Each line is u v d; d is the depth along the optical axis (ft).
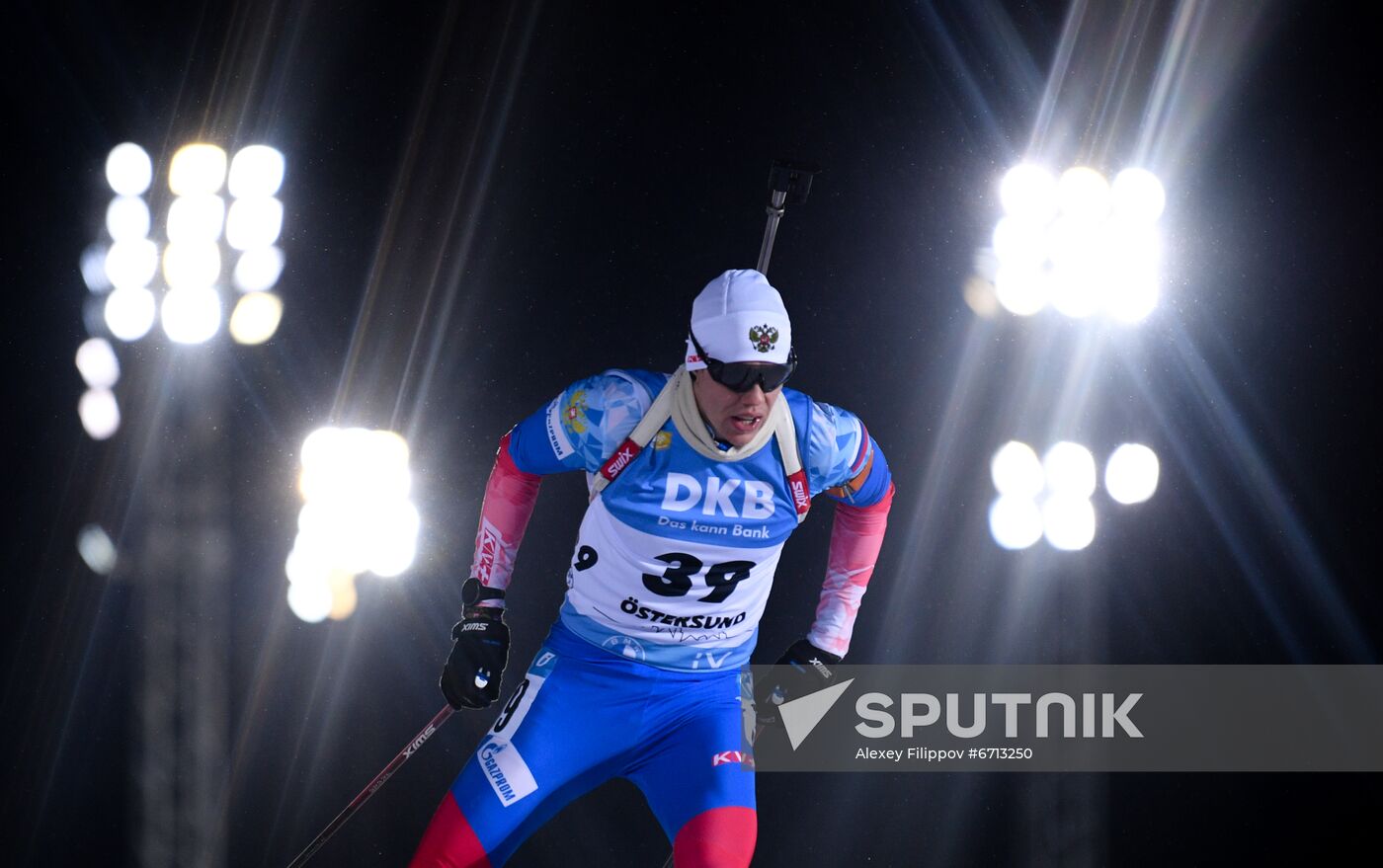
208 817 50.11
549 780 32.89
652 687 33.63
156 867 47.88
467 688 34.14
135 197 75.92
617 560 32.94
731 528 32.53
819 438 32.96
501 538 34.88
